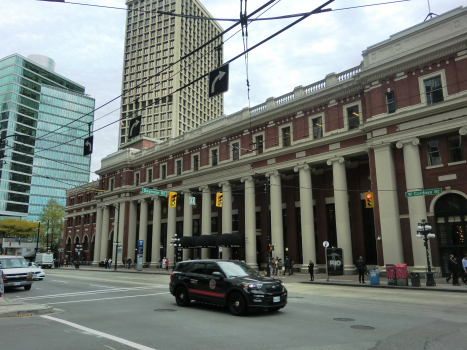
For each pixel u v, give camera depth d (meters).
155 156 50.94
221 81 11.62
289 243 36.16
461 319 10.19
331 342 7.56
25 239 106.06
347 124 30.53
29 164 104.31
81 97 114.75
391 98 27.17
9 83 100.00
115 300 14.88
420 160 25.42
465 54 23.83
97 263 59.28
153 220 49.34
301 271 32.03
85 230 68.69
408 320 10.03
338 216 29.77
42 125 105.00
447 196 24.23
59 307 12.99
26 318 10.58
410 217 24.92
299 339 7.82
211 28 129.00
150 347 7.18
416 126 25.38
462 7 24.52
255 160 37.12
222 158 41.19
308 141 32.56
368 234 30.98
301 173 33.09
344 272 28.80
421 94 25.41
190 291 12.59
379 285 20.75
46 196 109.94
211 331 8.66
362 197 31.53
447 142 24.61
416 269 23.91
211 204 45.22
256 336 8.12
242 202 41.81
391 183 25.94
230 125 40.12
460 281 21.69
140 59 114.62
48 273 38.47
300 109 34.16
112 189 58.38
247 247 36.12
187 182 45.03
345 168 31.41
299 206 36.16
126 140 109.50
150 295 16.62
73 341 7.68
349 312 11.45
